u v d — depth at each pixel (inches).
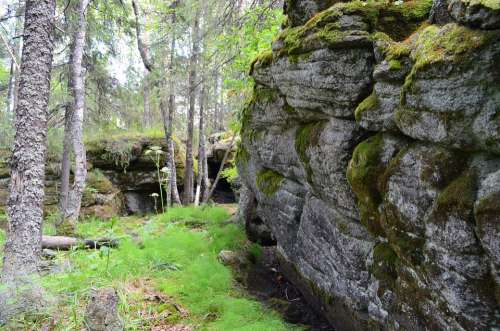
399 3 137.5
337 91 139.6
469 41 87.7
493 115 85.0
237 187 530.3
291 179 212.5
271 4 310.2
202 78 402.3
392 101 116.1
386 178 118.7
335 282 172.9
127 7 461.4
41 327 162.7
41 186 200.8
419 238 109.3
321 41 138.9
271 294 227.8
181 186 551.8
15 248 193.0
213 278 224.1
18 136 195.5
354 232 152.0
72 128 375.2
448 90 92.4
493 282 89.1
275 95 198.8
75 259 245.8
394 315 132.3
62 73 419.8
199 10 361.4
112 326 153.1
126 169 507.8
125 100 466.9
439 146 101.3
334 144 147.9
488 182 86.9
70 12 385.1
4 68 660.1
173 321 182.5
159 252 257.4
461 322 99.8
